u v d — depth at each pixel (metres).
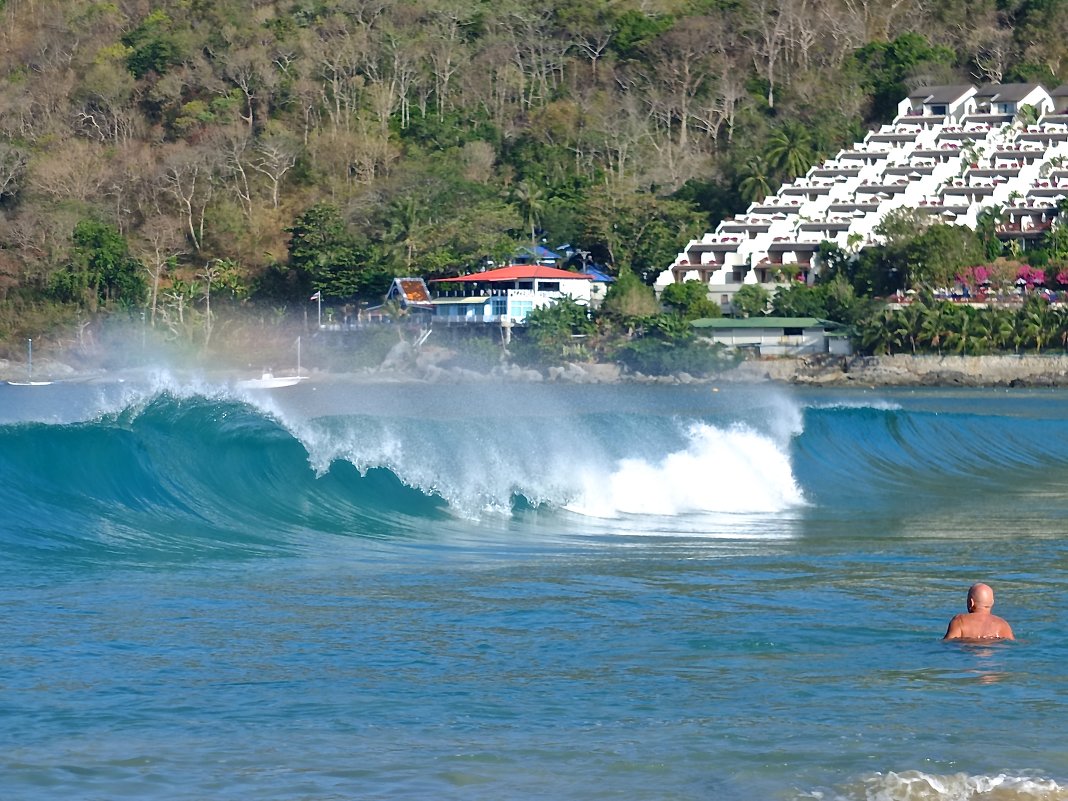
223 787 23.05
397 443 58.78
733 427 74.19
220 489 54.72
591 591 39.78
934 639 33.19
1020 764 24.02
